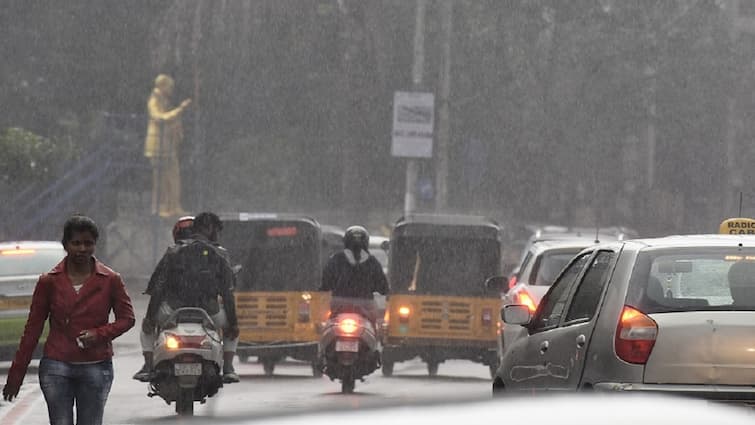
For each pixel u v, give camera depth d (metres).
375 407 9.35
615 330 22.94
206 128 136.88
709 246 23.80
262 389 48.88
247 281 60.97
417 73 111.88
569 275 27.42
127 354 66.06
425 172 144.50
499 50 139.00
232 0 127.69
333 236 78.88
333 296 47.12
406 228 64.81
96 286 24.78
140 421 36.28
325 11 137.38
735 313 22.69
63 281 24.78
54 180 122.00
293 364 69.12
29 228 121.00
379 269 46.81
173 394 34.75
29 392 46.31
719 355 22.41
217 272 35.44
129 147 127.19
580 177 145.50
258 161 142.88
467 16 138.25
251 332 60.16
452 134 140.38
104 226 125.25
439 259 64.88
